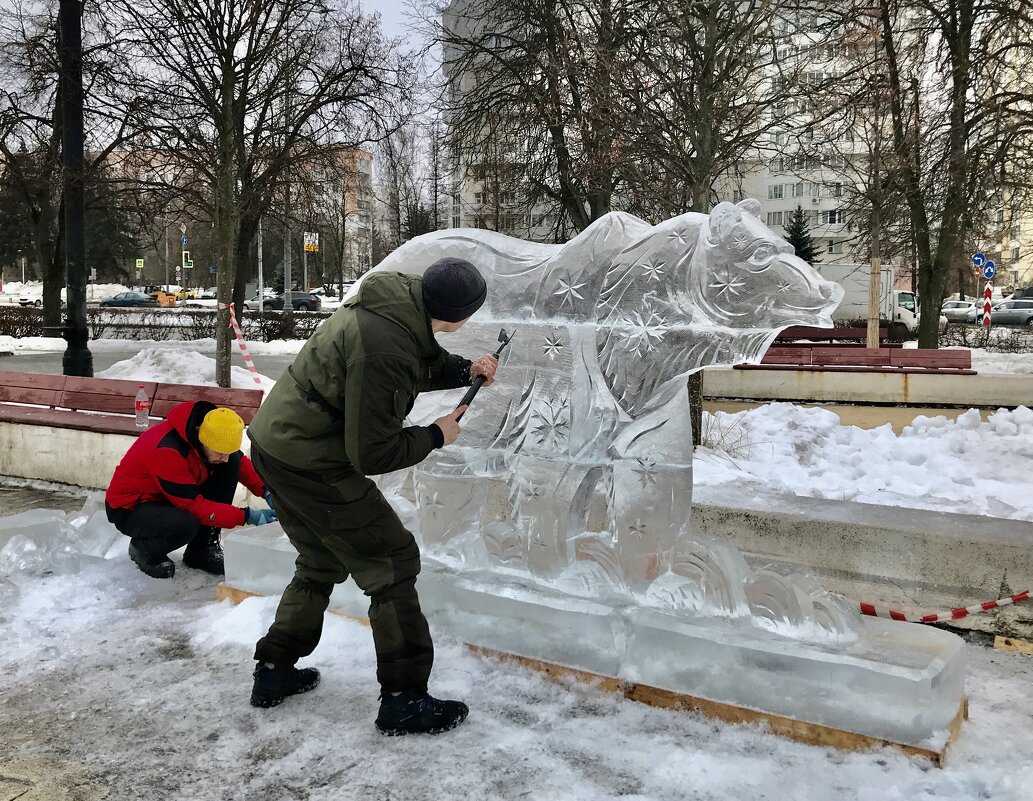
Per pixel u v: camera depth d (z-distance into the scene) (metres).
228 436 4.15
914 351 11.89
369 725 2.91
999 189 13.49
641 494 3.30
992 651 3.62
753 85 8.80
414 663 2.83
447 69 13.53
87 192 15.48
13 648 3.54
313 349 2.72
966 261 31.36
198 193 12.48
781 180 46.50
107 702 3.09
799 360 12.32
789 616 3.00
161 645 3.58
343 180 14.13
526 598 3.33
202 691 3.17
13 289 61.25
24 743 2.81
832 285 2.98
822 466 6.94
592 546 3.43
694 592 3.19
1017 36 12.59
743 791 2.50
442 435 2.80
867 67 11.20
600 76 8.18
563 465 3.43
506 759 2.69
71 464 6.58
